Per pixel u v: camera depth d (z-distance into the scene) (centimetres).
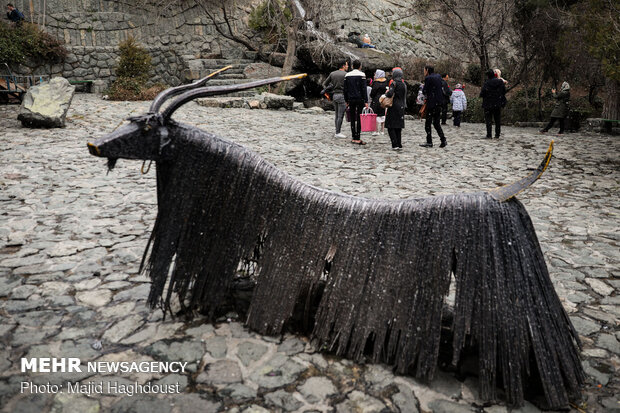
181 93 273
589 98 2023
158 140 262
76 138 920
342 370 245
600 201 603
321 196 267
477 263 234
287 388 230
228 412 212
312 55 1812
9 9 1669
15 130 982
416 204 251
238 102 1591
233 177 272
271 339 272
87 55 1809
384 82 1203
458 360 239
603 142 1162
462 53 2406
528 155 945
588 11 1038
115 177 646
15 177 625
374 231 253
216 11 2028
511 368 224
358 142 1008
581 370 237
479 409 221
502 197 243
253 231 272
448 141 1127
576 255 417
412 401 224
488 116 1184
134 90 1608
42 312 294
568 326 247
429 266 239
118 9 1886
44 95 1040
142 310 301
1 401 214
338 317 253
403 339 239
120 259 379
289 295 264
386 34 2394
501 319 227
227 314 298
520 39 1886
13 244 404
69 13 1798
